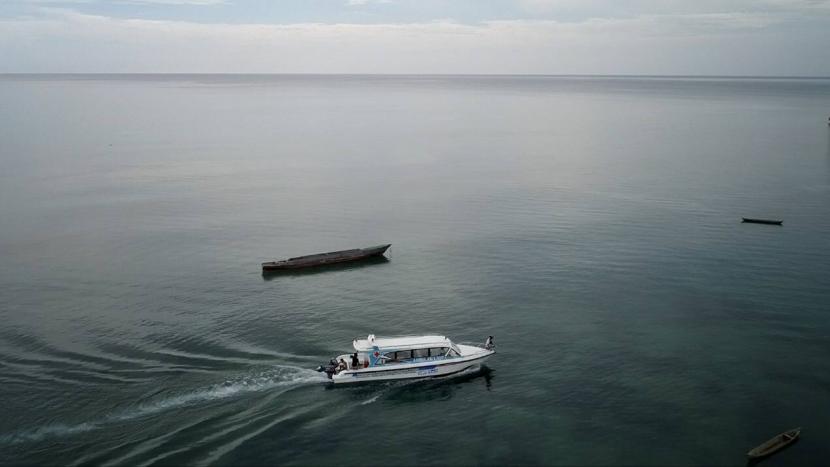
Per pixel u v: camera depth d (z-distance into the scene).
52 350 69.25
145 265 99.75
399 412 59.41
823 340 71.38
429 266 99.06
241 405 59.03
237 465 51.16
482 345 71.00
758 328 74.56
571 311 80.56
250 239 114.69
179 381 62.59
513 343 72.50
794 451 52.59
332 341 72.44
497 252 104.69
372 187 158.50
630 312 79.75
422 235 116.06
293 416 57.91
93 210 134.00
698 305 81.38
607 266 96.50
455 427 57.12
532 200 141.62
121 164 191.88
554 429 56.50
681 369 65.88
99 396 59.75
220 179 169.75
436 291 88.44
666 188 151.62
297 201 143.88
